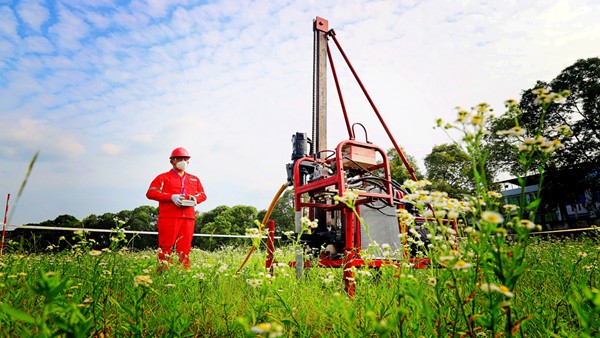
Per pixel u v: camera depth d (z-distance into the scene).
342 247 4.46
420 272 2.50
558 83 30.53
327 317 2.13
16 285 2.10
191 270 3.25
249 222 46.12
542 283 2.90
